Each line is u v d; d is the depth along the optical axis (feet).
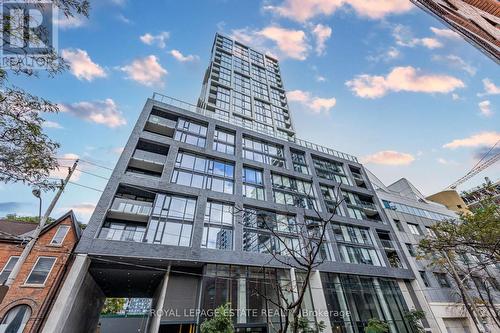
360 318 68.59
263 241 70.64
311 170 105.70
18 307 44.47
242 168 87.10
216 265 60.23
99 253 50.98
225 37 216.74
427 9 46.88
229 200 74.18
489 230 43.01
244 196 78.23
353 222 93.81
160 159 75.87
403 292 83.10
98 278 64.80
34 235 31.35
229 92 165.27
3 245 50.26
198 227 63.98
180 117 89.97
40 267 49.67
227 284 58.23
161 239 59.26
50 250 51.96
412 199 123.85
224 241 65.82
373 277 81.56
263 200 81.15
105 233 58.29
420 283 85.97
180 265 60.13
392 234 99.25
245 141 98.48
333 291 70.44
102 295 77.00
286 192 90.58
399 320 74.43
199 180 76.33
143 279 67.00
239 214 72.49
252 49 224.94
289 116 181.88
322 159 116.88
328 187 104.32
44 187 26.66
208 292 55.31
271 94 191.72
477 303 79.92
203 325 46.85
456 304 82.64
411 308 79.41
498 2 40.22
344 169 119.55
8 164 23.32
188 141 84.64
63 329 45.88
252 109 165.27
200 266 61.31
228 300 55.83
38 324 43.29
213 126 92.84
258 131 111.34
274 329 54.90
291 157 105.81
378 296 77.41
